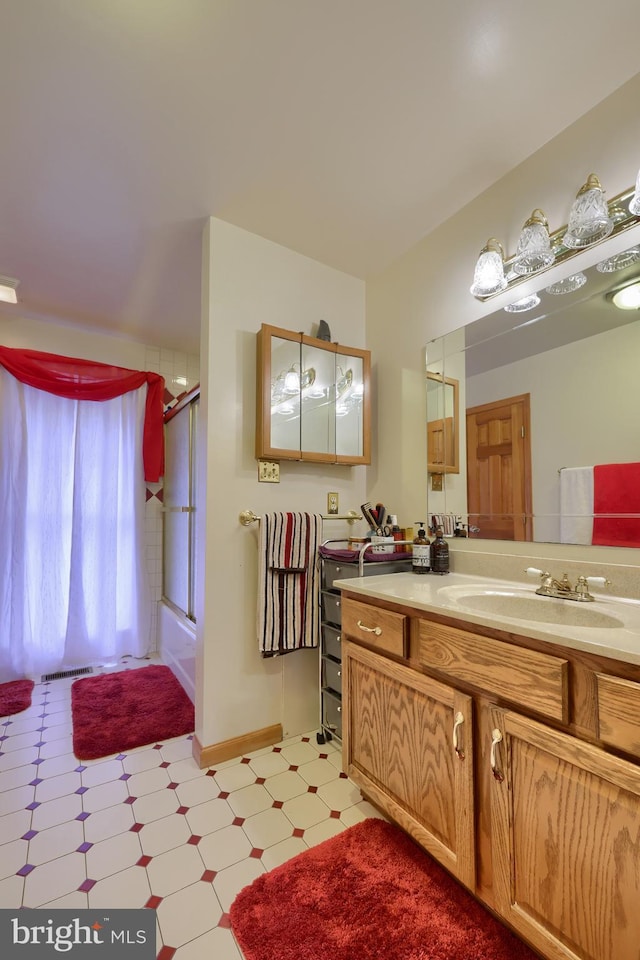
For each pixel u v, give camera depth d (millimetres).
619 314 1227
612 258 1237
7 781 1593
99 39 1097
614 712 747
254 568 1839
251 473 1848
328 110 1307
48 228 1856
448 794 1055
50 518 2727
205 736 1693
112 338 3051
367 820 1373
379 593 1282
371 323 2232
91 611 2846
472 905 1062
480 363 1632
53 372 2707
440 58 1159
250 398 1858
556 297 1380
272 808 1438
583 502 1290
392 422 2072
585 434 1293
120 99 1261
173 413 2922
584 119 1314
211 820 1381
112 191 1637
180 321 2787
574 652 817
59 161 1486
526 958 933
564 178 1368
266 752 1780
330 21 1064
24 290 2395
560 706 822
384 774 1265
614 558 1215
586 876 775
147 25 1065
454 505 1700
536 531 1411
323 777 1609
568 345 1342
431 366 1855
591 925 765
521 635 897
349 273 2207
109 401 2953
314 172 1554
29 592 2664
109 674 2637
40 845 1275
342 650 1475
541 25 1077
